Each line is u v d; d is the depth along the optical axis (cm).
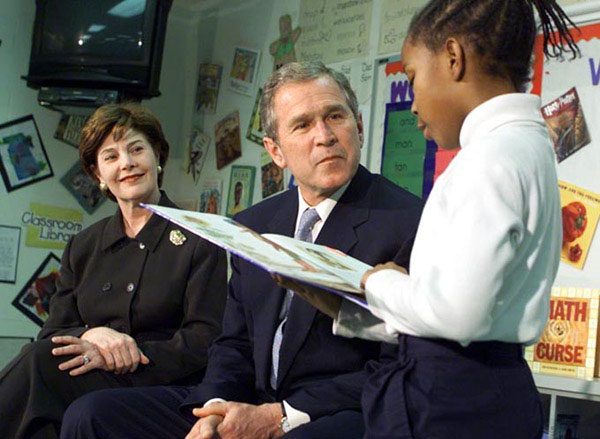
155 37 436
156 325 239
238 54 475
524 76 129
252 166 453
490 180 115
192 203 491
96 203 483
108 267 245
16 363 217
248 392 188
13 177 453
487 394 120
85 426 188
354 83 400
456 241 113
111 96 432
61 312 247
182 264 237
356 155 184
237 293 200
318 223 187
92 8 437
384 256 176
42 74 439
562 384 261
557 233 126
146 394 196
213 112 486
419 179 362
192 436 165
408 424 122
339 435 158
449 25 126
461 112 128
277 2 454
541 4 138
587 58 304
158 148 258
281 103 184
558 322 271
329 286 121
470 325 112
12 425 212
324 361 175
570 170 306
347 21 410
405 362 126
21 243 454
